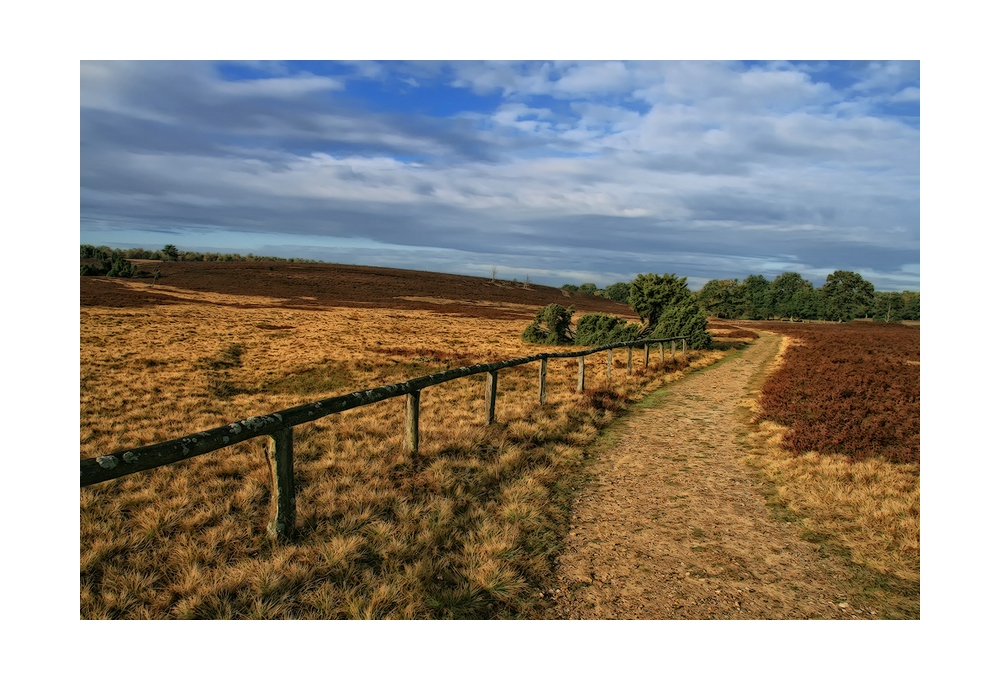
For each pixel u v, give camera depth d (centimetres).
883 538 457
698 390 1344
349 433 784
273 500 421
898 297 10912
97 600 351
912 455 660
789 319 11294
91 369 1548
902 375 1388
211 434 376
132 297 5088
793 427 835
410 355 2230
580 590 386
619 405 1072
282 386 1542
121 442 832
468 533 452
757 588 390
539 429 802
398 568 393
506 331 4044
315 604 354
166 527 446
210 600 349
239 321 3659
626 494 582
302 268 10025
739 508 544
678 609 365
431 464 623
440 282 10069
